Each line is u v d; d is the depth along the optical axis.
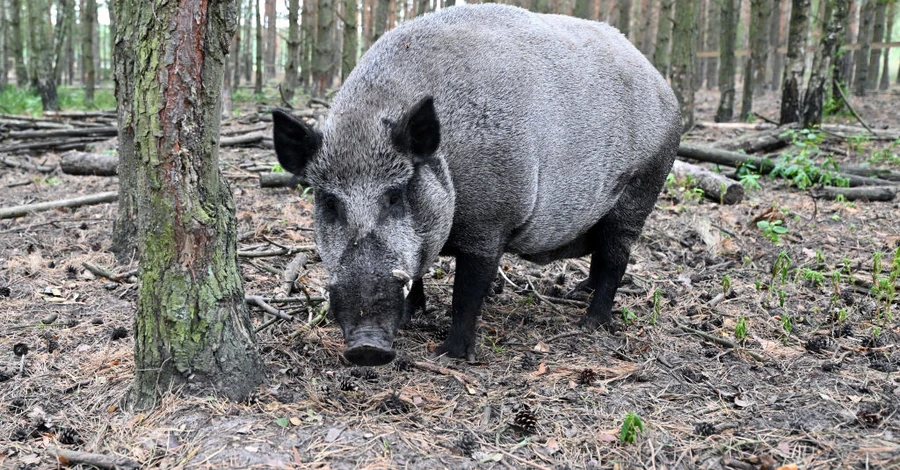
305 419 3.89
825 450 3.69
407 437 3.75
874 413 4.10
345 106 4.24
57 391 4.31
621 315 5.92
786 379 4.64
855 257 7.32
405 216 4.04
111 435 3.77
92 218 8.05
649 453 3.69
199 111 3.82
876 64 27.92
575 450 3.72
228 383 4.05
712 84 35.09
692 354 5.11
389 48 4.57
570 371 4.73
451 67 4.51
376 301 3.79
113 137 13.72
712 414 4.14
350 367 4.67
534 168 4.77
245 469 3.40
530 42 4.97
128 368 4.56
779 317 5.78
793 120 14.51
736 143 12.25
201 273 3.97
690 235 8.13
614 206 5.69
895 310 5.89
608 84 5.32
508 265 7.06
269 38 40.88
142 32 3.71
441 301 6.09
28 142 13.33
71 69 35.62
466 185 4.49
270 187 9.66
